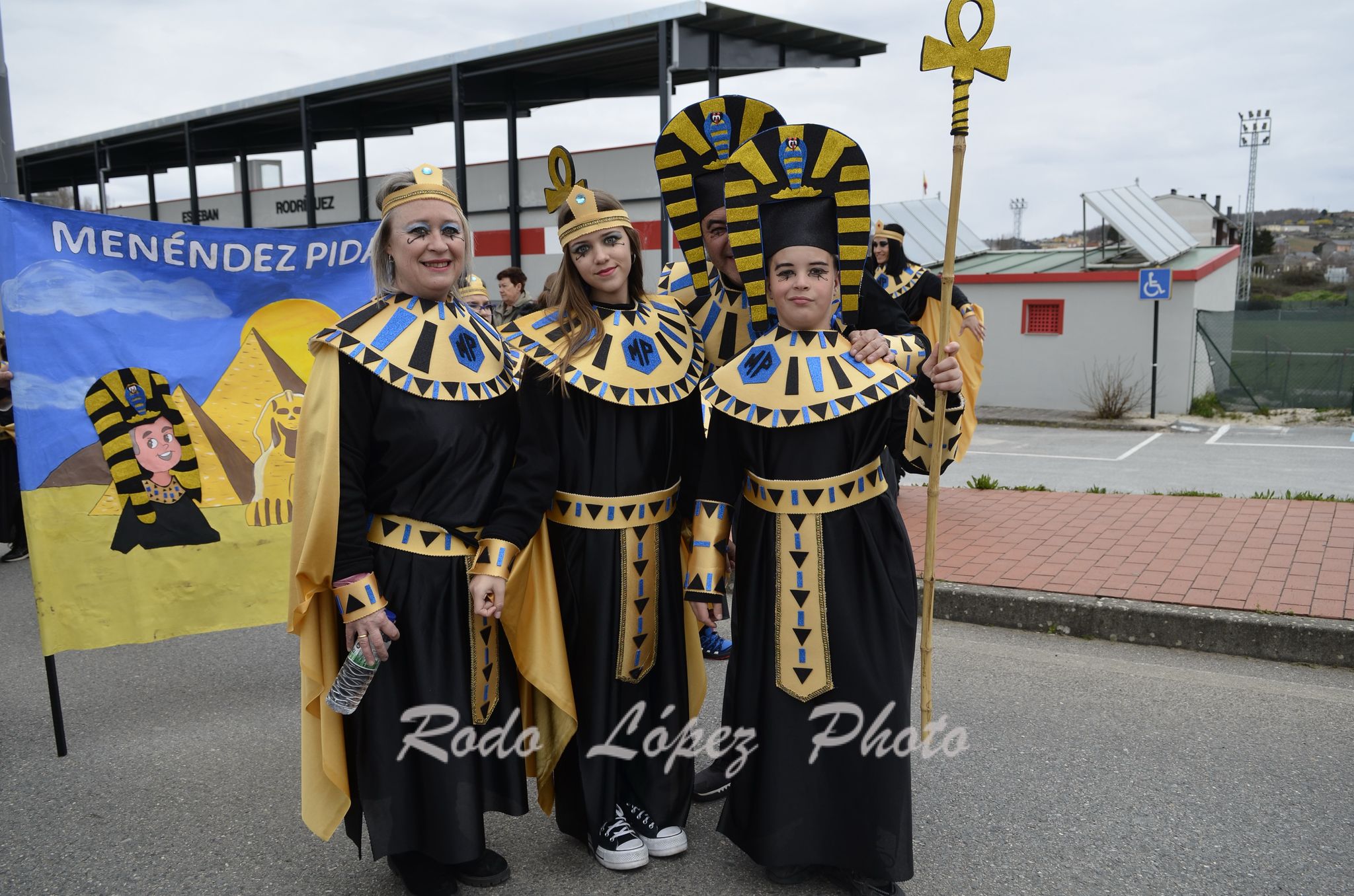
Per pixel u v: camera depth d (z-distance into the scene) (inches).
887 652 109.4
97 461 159.5
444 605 109.9
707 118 132.0
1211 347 597.6
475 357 112.7
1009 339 600.1
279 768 151.5
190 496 166.2
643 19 402.0
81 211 158.4
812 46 449.4
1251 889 111.5
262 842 129.5
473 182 547.8
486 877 117.5
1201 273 564.7
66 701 180.7
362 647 104.5
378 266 113.4
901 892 111.1
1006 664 184.5
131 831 132.7
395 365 106.9
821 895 114.0
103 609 159.8
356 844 118.3
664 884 117.3
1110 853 119.8
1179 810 129.4
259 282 172.1
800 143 107.6
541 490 113.0
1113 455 434.6
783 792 110.6
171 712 174.7
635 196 464.1
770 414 109.2
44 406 155.6
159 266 165.2
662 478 120.6
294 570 106.5
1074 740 151.3
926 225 730.2
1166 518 270.7
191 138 628.7
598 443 117.3
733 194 111.0
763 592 112.6
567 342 117.3
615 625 118.6
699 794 137.9
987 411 589.9
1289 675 176.4
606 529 117.7
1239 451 441.4
